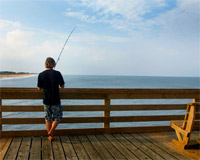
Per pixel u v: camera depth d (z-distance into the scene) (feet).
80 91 12.70
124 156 9.77
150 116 13.99
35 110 12.36
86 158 9.39
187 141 10.75
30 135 12.35
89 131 13.12
